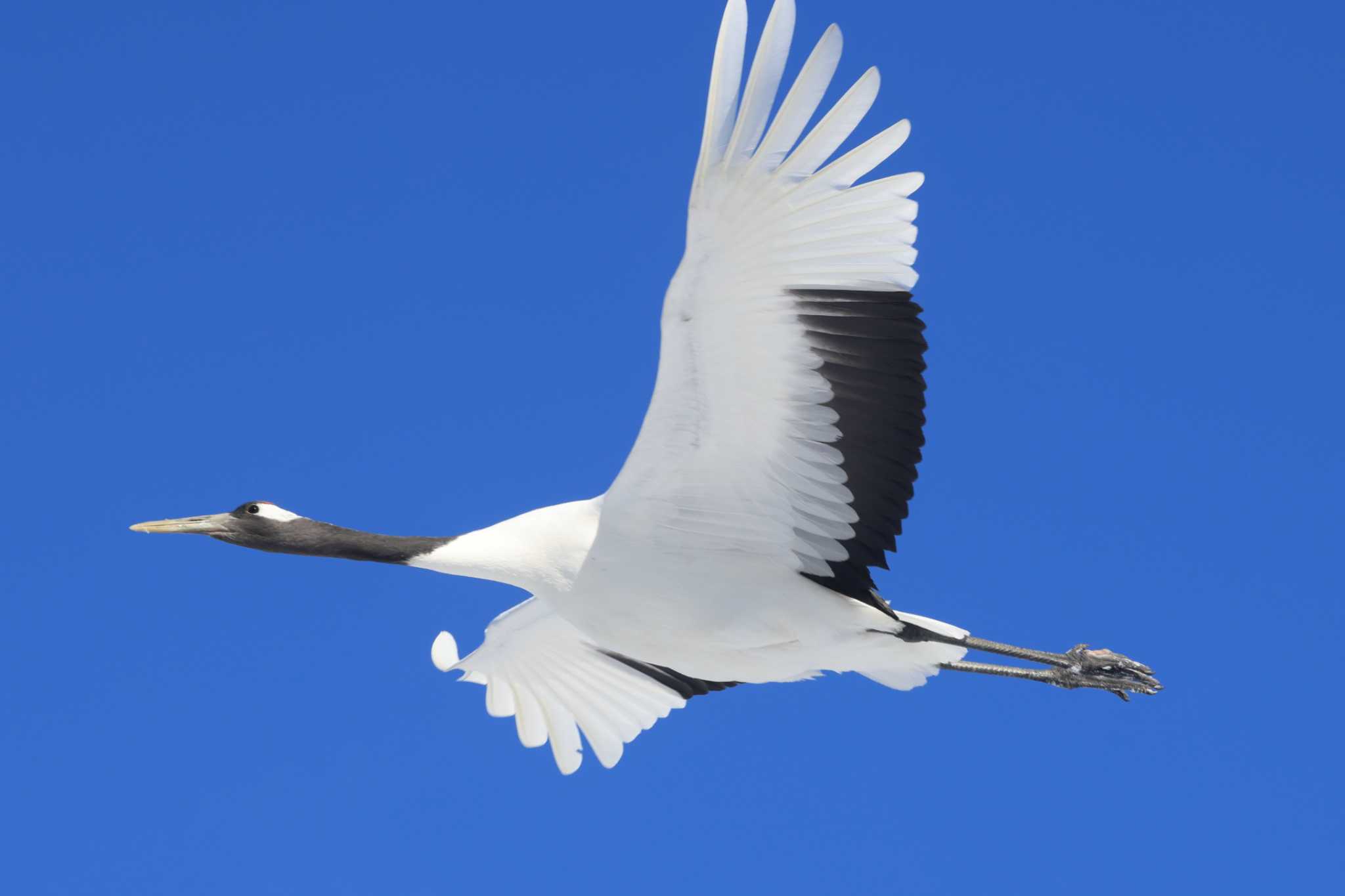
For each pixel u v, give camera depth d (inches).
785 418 506.3
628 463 526.0
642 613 562.9
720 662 577.3
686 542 544.4
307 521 631.2
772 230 468.8
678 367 494.6
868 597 560.1
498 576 576.4
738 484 526.9
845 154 459.2
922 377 484.7
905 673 609.9
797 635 563.8
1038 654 602.5
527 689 681.6
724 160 456.8
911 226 470.3
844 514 524.7
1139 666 603.5
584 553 559.5
